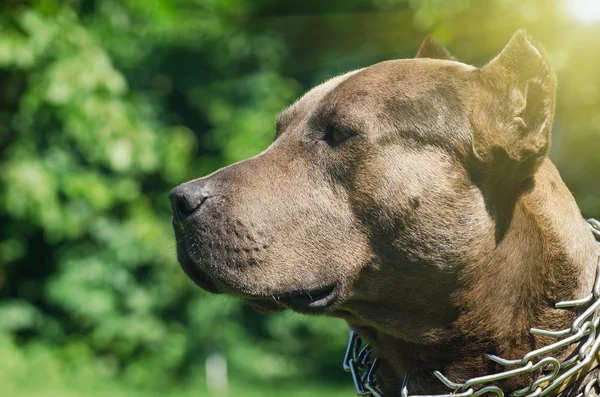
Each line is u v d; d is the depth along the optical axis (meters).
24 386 10.80
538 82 3.44
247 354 12.29
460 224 3.51
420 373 3.61
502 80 3.50
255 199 3.65
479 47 9.03
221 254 3.62
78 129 10.08
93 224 12.14
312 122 3.77
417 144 3.57
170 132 12.05
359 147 3.62
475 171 3.52
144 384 11.70
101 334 12.09
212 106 12.89
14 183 10.65
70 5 9.94
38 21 9.08
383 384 3.77
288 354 12.81
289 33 13.54
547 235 3.50
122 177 11.91
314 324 12.64
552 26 8.42
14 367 11.13
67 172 11.27
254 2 13.56
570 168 8.84
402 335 3.59
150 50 13.16
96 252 12.27
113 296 12.24
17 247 12.24
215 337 12.16
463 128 3.53
